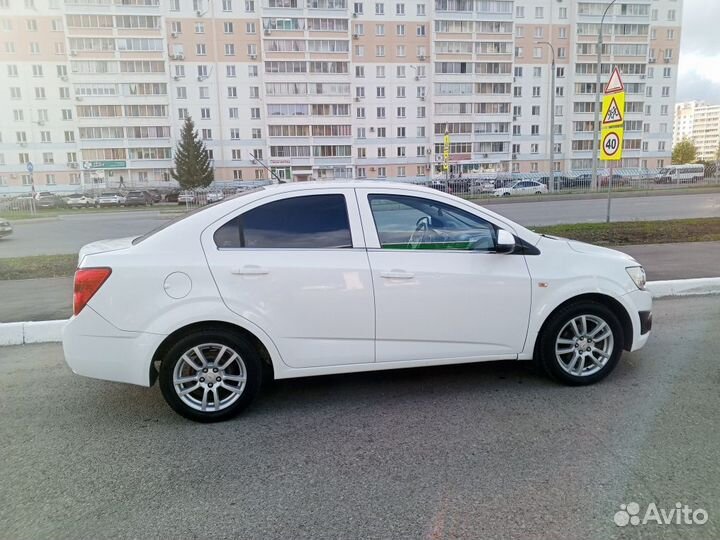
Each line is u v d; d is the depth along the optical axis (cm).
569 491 261
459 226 373
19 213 3275
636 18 6450
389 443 315
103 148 6041
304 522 241
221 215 348
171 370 338
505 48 6262
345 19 5941
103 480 281
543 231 1142
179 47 5931
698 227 1178
